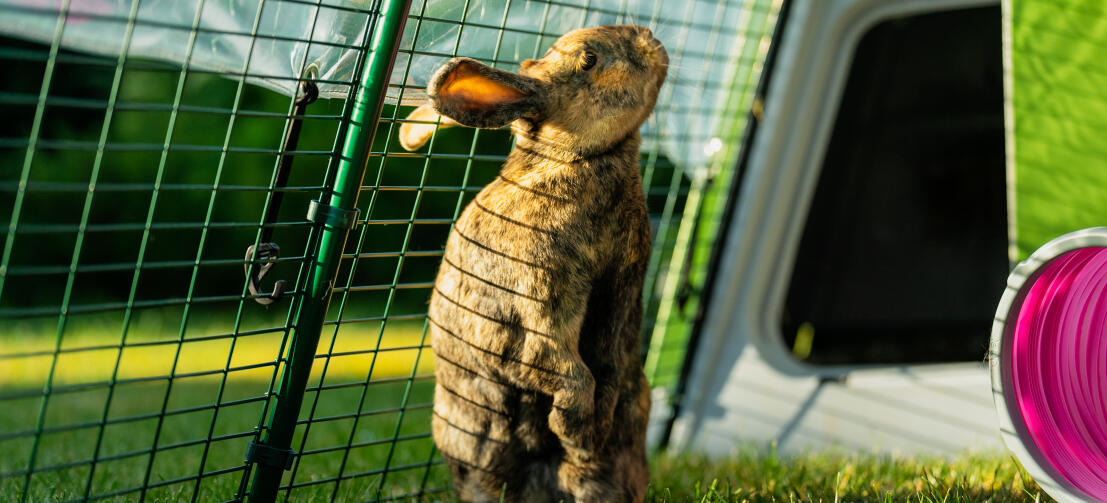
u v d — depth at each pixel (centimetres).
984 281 468
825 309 518
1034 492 330
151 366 887
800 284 524
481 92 291
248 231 1203
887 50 500
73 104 259
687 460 467
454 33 348
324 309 316
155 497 373
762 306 525
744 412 509
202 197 1195
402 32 304
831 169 518
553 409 303
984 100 470
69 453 521
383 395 766
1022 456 307
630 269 321
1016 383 313
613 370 324
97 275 1184
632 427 336
